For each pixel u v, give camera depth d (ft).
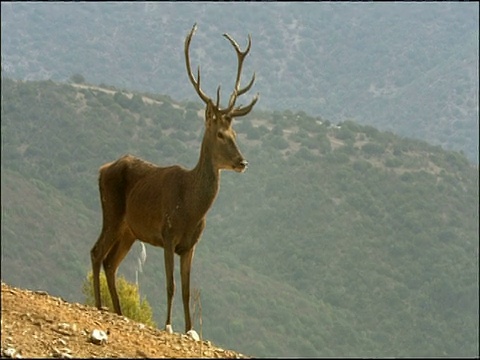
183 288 138.10
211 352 111.55
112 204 144.56
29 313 108.99
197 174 138.92
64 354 100.68
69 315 112.16
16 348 100.01
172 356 107.14
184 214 138.00
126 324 114.62
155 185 140.67
